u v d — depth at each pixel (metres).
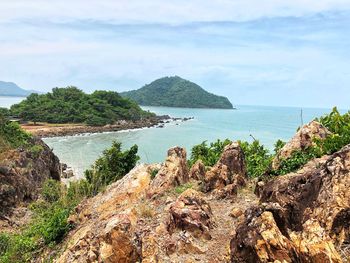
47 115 121.56
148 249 11.58
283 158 15.71
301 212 10.39
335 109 18.05
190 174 18.83
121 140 84.62
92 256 12.11
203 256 11.24
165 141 80.94
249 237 9.65
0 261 16.45
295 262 8.86
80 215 16.77
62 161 58.97
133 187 16.69
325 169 10.82
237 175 16.64
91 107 132.12
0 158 32.03
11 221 25.94
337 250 8.93
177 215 12.43
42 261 15.12
